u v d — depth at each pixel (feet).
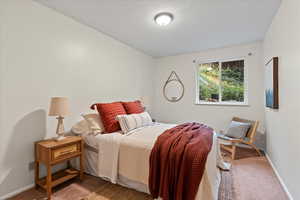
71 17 7.71
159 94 14.87
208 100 13.01
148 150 5.70
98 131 7.34
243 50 11.25
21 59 6.03
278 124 7.10
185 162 4.75
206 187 4.60
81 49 8.29
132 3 6.51
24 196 5.77
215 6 6.66
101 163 6.72
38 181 6.22
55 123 7.16
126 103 9.35
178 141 5.50
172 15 7.38
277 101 7.16
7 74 5.67
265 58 9.70
